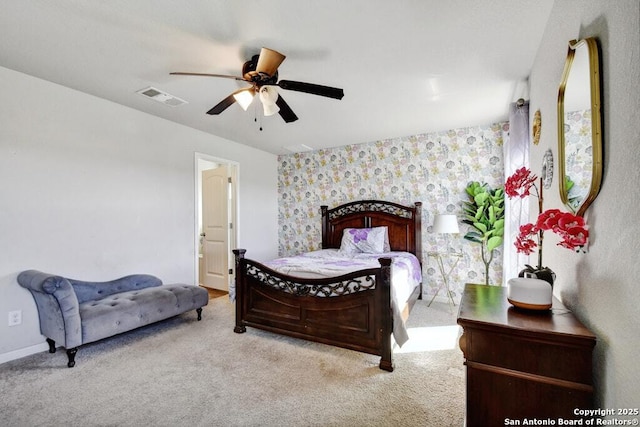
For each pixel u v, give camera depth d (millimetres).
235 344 2658
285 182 5508
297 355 2447
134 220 3271
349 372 2182
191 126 3887
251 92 2205
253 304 2891
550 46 1759
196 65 2357
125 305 2609
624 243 870
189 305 3133
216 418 1689
